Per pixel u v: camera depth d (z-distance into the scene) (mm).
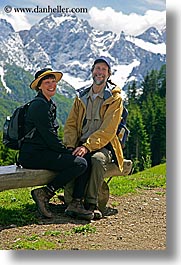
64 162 5605
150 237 5344
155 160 46375
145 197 7203
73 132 6102
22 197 6676
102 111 5961
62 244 4930
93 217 5762
